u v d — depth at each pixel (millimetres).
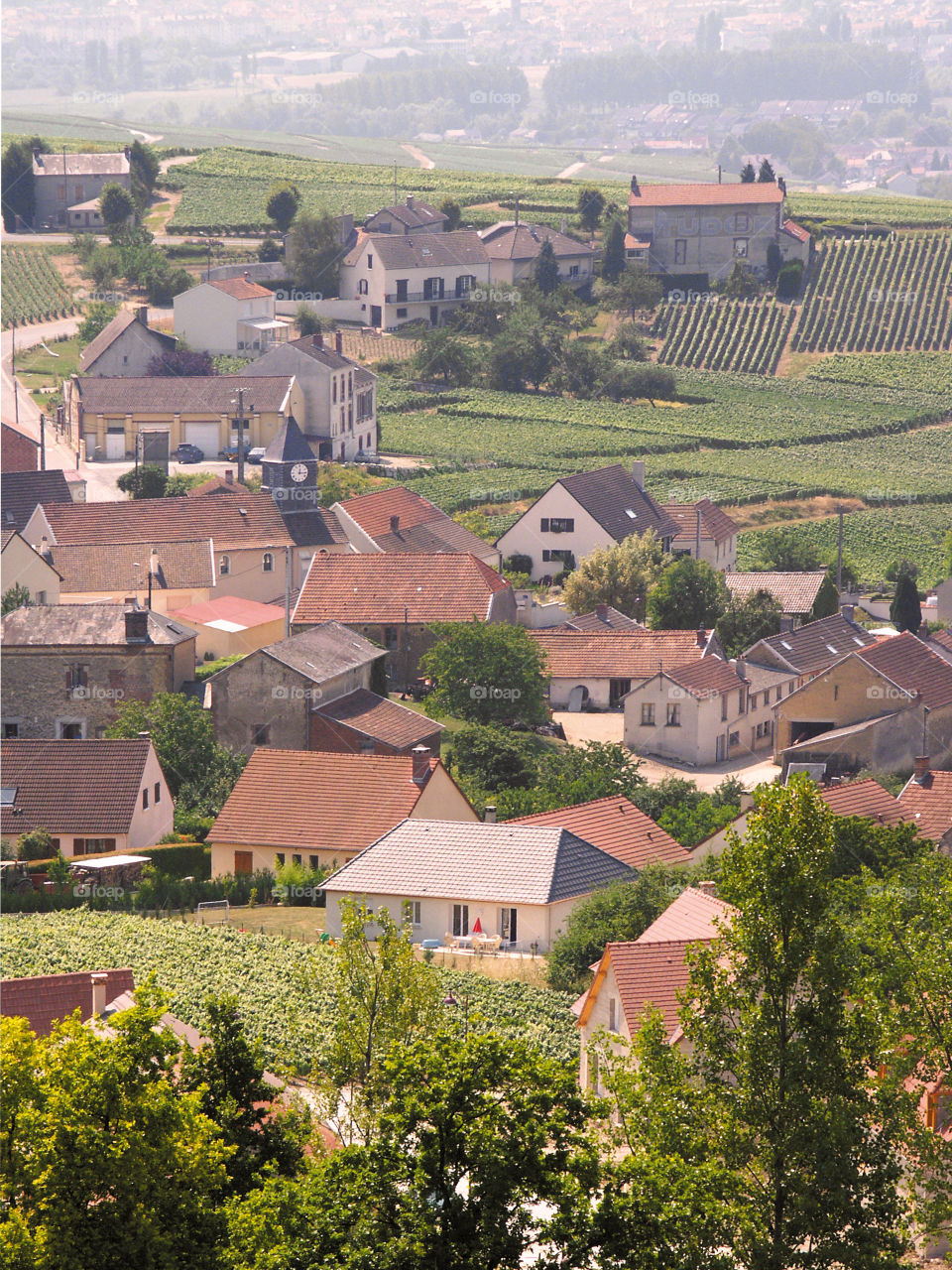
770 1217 115625
